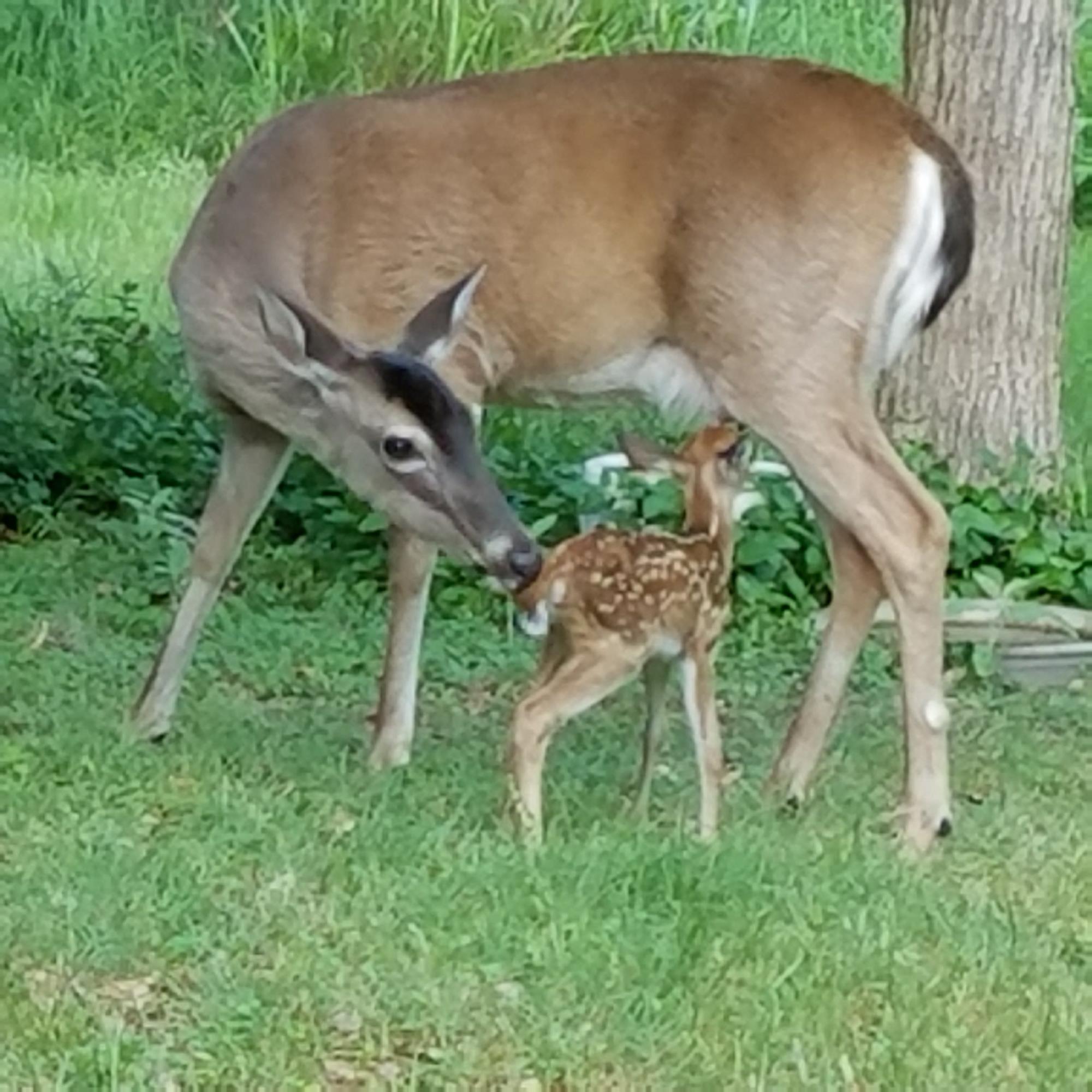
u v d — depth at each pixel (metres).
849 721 8.30
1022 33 10.27
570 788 7.26
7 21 17.92
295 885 6.27
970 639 9.10
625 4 17.67
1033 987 5.97
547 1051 5.48
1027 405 10.41
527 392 7.44
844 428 7.14
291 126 7.46
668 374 7.35
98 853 6.35
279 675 8.34
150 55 17.84
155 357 10.90
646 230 7.20
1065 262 10.48
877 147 7.11
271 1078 5.32
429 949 5.91
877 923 6.23
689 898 6.25
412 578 7.42
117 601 9.01
